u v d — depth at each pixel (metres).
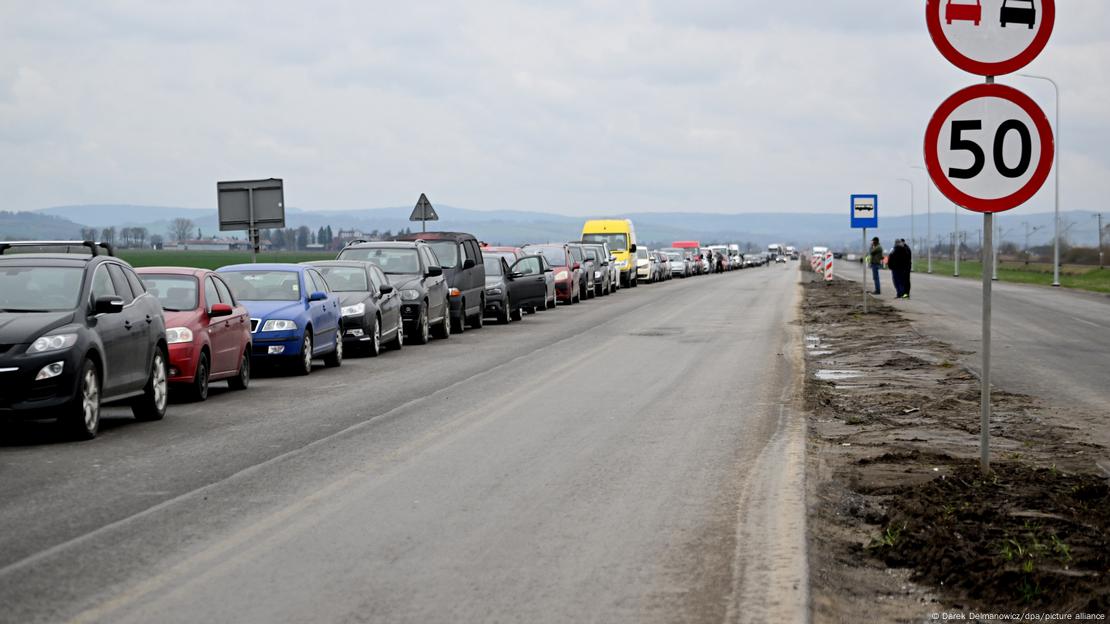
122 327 13.63
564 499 9.48
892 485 9.92
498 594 6.80
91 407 12.80
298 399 16.59
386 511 9.04
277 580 7.09
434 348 25.75
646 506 9.20
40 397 12.22
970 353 22.09
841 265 150.00
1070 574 7.09
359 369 21.20
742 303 43.38
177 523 8.62
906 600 6.79
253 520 8.73
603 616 6.38
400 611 6.47
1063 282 66.38
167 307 16.83
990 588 6.88
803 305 41.28
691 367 20.44
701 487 9.95
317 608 6.53
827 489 9.87
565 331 30.19
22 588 6.91
